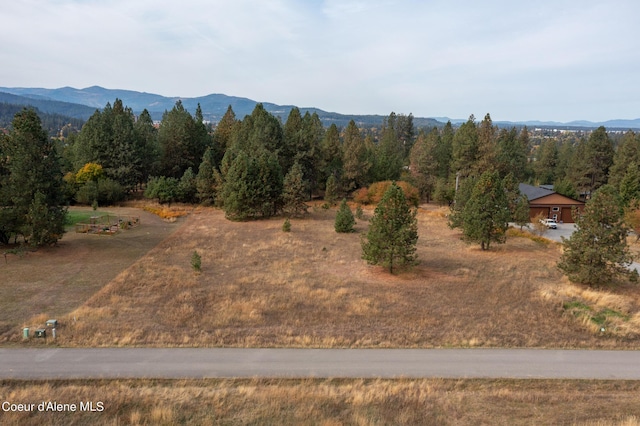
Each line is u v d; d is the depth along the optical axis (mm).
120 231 40344
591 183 72625
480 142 63188
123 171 59438
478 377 14445
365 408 12523
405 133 117188
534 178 90062
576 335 18172
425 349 16391
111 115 69562
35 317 18344
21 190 29312
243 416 11945
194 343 16281
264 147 61531
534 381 14289
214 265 29172
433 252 34500
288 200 51562
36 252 30578
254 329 17969
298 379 14039
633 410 12734
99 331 16984
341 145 73000
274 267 28938
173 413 11891
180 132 66875
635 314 20859
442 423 12000
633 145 62531
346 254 33344
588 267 24672
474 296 23422
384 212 27000
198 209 57000
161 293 22531
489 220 34312
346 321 19281
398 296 23109
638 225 39312
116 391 12859
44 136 31141
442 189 62969
